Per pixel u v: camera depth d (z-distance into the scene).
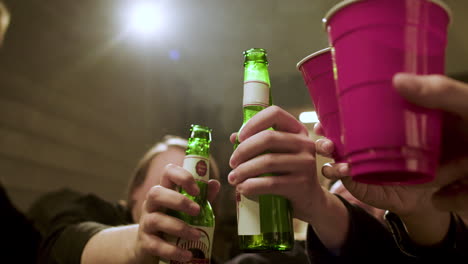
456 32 3.47
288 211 0.60
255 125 0.56
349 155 0.37
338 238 0.70
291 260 1.11
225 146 4.96
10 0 2.40
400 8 0.34
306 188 0.55
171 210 0.69
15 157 2.41
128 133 4.12
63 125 2.96
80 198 1.45
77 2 3.20
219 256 1.86
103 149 3.57
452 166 0.43
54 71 2.88
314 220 0.66
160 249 0.61
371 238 0.72
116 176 3.80
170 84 5.05
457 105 0.32
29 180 2.51
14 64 2.45
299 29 3.97
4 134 2.33
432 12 0.35
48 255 1.07
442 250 0.66
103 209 1.46
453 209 0.46
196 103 5.15
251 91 0.66
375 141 0.34
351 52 0.36
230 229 2.18
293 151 0.54
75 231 0.99
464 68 3.76
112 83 3.83
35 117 2.63
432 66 0.35
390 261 0.71
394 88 0.34
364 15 0.35
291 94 4.38
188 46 4.46
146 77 4.76
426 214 0.64
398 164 0.34
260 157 0.53
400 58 0.34
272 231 0.57
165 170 0.68
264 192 0.54
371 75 0.35
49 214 1.34
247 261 1.11
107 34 3.70
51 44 2.86
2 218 1.31
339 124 0.50
